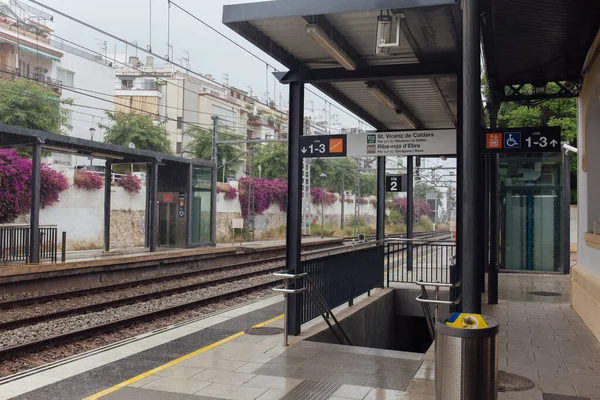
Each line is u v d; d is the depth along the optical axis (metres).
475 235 4.30
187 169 22.50
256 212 39.75
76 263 14.23
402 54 7.02
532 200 15.11
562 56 8.52
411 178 13.69
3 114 28.31
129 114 39.31
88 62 42.69
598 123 8.88
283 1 5.77
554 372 5.77
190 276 16.44
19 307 10.89
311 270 7.54
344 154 7.54
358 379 5.36
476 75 4.34
